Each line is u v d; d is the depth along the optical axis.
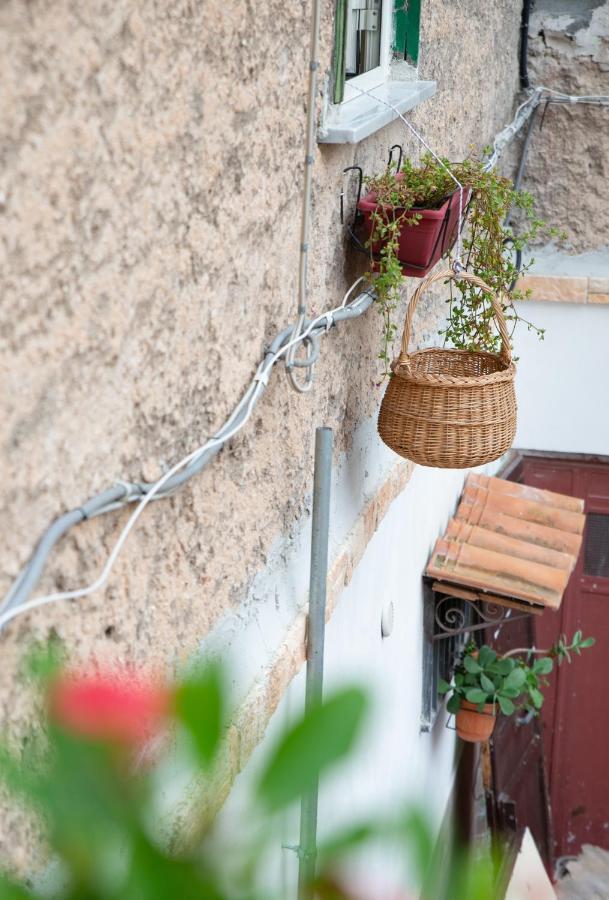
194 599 2.03
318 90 2.43
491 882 0.72
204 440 1.98
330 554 2.98
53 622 1.50
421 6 3.50
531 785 6.25
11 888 0.67
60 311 1.41
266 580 2.47
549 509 5.09
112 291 1.55
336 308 2.74
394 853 0.70
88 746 0.65
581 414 6.23
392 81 3.53
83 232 1.44
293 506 2.65
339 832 0.67
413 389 2.82
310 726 0.64
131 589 1.75
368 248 2.79
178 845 0.84
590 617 7.21
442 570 4.52
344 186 2.78
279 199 2.23
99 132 1.44
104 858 0.66
